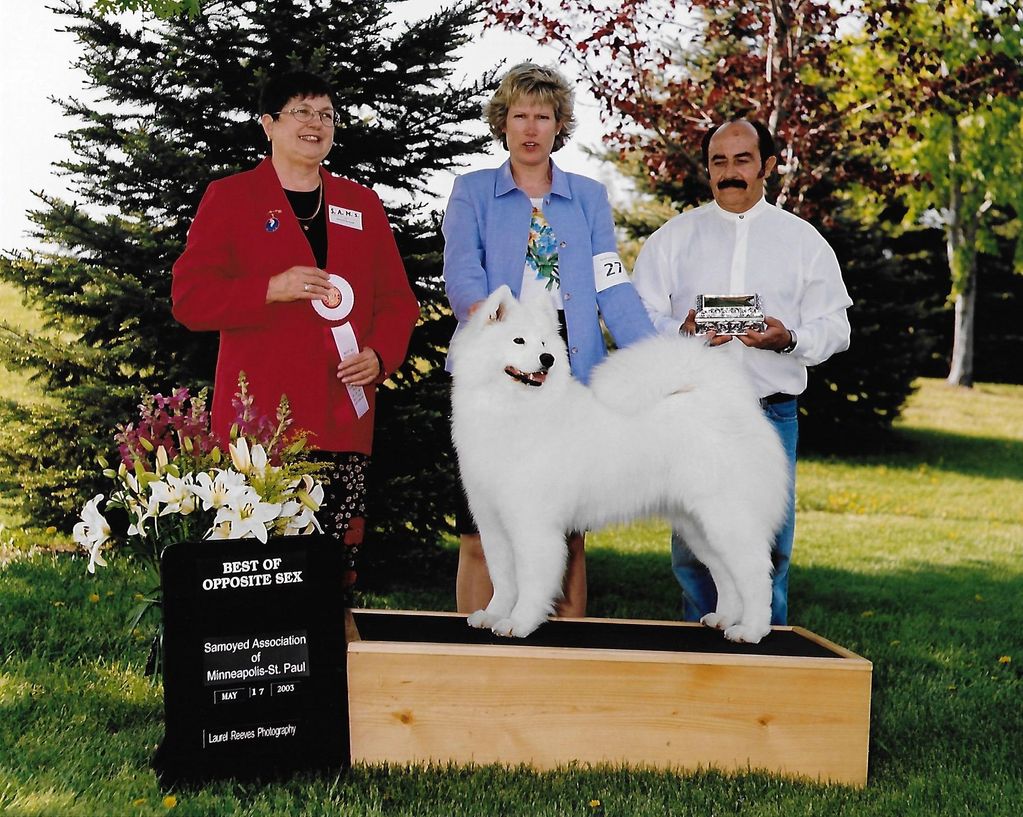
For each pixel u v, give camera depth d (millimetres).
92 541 2953
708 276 3861
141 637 4266
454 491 5551
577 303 3604
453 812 2672
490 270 3588
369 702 2902
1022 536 8930
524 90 3545
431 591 5793
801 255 3822
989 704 3977
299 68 5078
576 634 3229
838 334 3713
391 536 5742
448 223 3676
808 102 7238
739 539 3221
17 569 5391
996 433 15266
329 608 2873
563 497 3127
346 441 3359
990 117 14133
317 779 2789
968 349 19141
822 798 2848
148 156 5160
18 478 5652
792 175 7254
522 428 3086
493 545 3291
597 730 2963
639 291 3996
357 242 3424
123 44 5383
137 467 2902
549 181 3721
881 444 14148
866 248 13359
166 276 5320
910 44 7332
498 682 2926
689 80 7441
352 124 5492
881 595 6391
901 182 8094
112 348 5449
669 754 2977
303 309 3277
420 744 2926
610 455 3158
